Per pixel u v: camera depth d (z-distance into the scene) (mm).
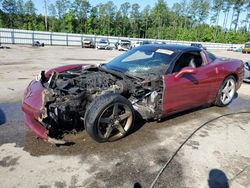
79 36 34375
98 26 72562
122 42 28984
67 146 3086
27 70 8875
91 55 18562
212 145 3332
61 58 14719
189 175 2619
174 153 3062
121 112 3270
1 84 6324
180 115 4449
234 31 72938
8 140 3186
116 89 3363
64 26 66188
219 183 2506
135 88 3475
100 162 2785
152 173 2631
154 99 3564
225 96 4996
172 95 3672
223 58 5219
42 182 2396
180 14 81250
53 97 2920
